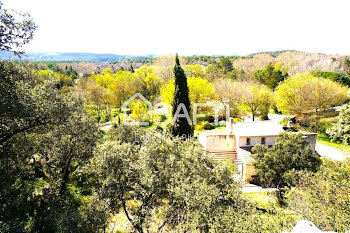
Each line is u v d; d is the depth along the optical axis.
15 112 9.27
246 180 23.52
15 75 10.35
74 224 10.83
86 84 60.59
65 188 17.16
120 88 58.78
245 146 26.64
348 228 8.59
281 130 27.98
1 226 8.77
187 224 9.72
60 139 16.84
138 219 11.73
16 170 12.23
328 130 24.12
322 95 37.91
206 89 40.12
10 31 9.63
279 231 8.30
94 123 19.70
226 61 76.94
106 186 12.31
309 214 10.23
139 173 12.07
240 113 50.00
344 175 11.79
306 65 75.06
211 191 10.05
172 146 13.34
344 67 65.69
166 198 12.67
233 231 7.80
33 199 11.77
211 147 28.02
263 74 66.00
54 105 11.96
